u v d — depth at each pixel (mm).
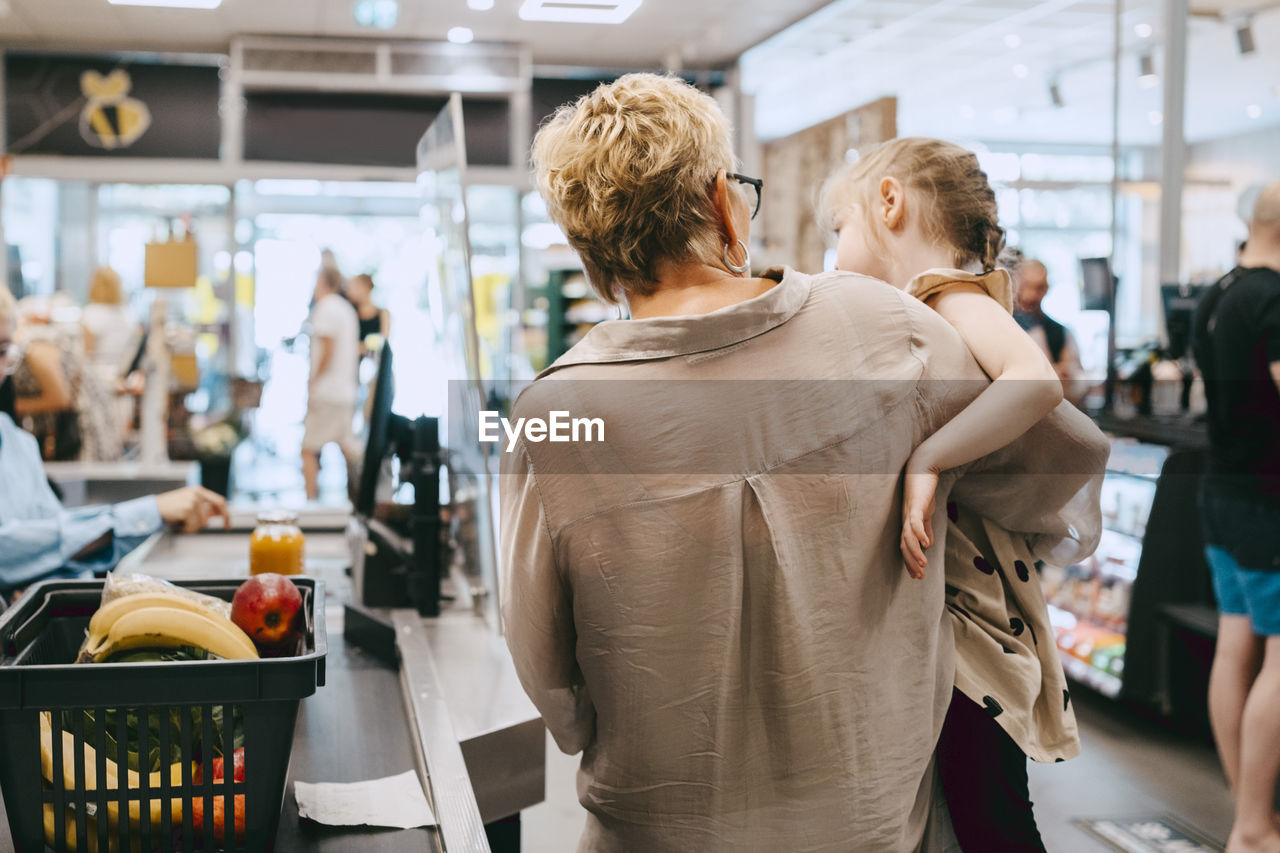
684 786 914
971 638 1094
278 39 8320
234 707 941
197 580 1285
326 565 2330
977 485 1108
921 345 964
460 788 1105
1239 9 6219
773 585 896
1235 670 2895
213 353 8969
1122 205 5480
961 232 1195
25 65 8273
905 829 985
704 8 7793
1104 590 3945
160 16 7625
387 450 1987
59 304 4883
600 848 970
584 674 934
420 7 7637
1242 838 2715
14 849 906
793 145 9164
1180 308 3822
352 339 6805
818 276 983
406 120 8672
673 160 906
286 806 1114
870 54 9281
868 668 935
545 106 9500
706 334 886
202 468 6086
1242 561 2736
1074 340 4664
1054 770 3307
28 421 4500
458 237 1887
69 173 8344
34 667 874
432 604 1926
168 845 912
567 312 11070
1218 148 9656
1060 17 8180
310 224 9531
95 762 904
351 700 1450
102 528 1957
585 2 7609
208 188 8797
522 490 918
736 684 914
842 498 907
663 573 883
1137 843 2814
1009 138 13328
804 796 920
